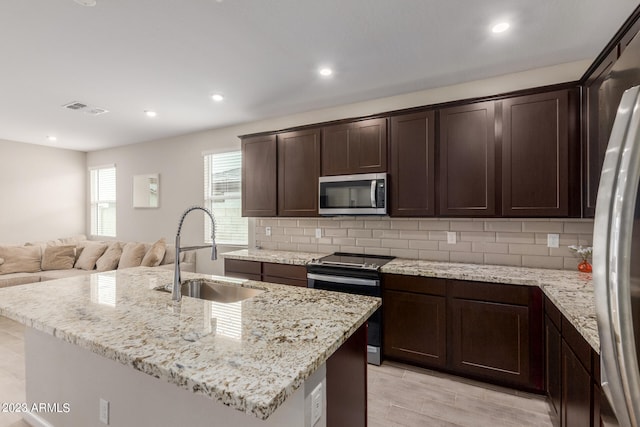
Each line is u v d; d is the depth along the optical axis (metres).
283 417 1.02
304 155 3.37
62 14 1.85
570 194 2.24
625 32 1.68
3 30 2.01
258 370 0.92
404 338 2.60
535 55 2.38
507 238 2.72
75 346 1.61
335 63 2.51
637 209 0.57
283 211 3.51
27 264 4.51
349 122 3.11
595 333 1.24
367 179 2.95
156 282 2.06
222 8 1.82
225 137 4.35
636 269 0.58
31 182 5.26
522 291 2.20
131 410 1.39
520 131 2.39
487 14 1.89
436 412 2.07
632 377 0.56
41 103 3.36
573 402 1.54
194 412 1.19
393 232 3.23
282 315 1.41
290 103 3.42
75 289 1.87
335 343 1.13
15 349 2.98
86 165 5.96
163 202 4.98
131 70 2.60
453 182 2.63
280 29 2.04
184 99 3.27
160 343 1.11
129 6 1.79
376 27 2.02
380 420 1.99
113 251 4.69
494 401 2.18
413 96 3.13
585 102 2.17
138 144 5.25
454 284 2.41
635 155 0.56
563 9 1.83
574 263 2.49
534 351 2.17
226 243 4.37
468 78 2.80
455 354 2.42
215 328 1.25
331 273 2.84
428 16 1.90
